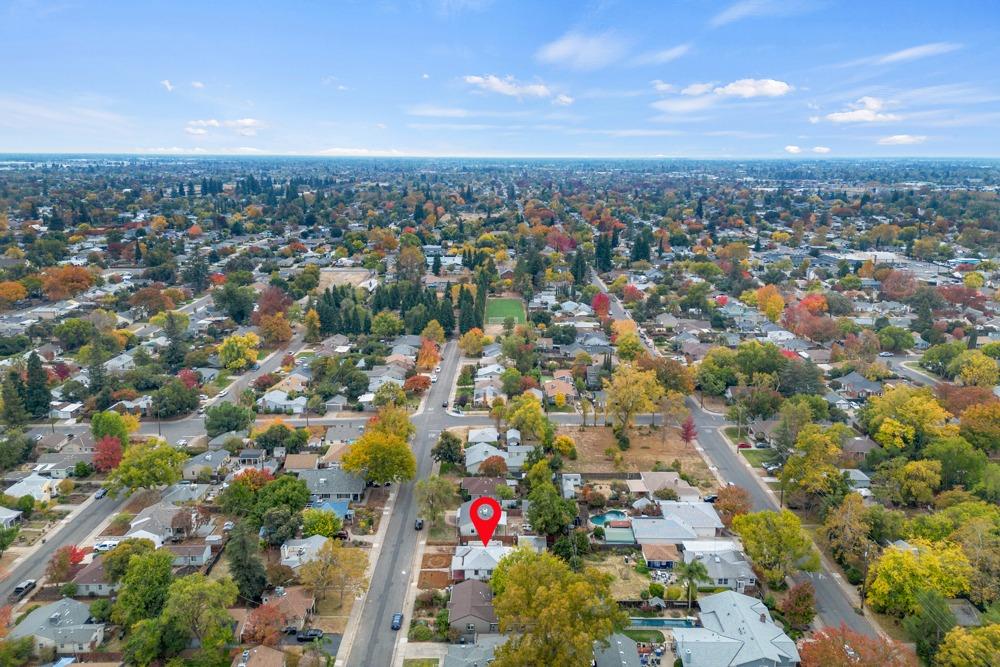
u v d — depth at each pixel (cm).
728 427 15712
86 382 17500
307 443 14288
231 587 8594
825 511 11412
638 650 8412
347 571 9256
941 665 7906
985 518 10062
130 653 8031
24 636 8338
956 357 18212
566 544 10288
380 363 19650
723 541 10812
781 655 8088
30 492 11969
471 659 7925
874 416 14588
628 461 13888
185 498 11781
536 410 14262
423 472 13325
